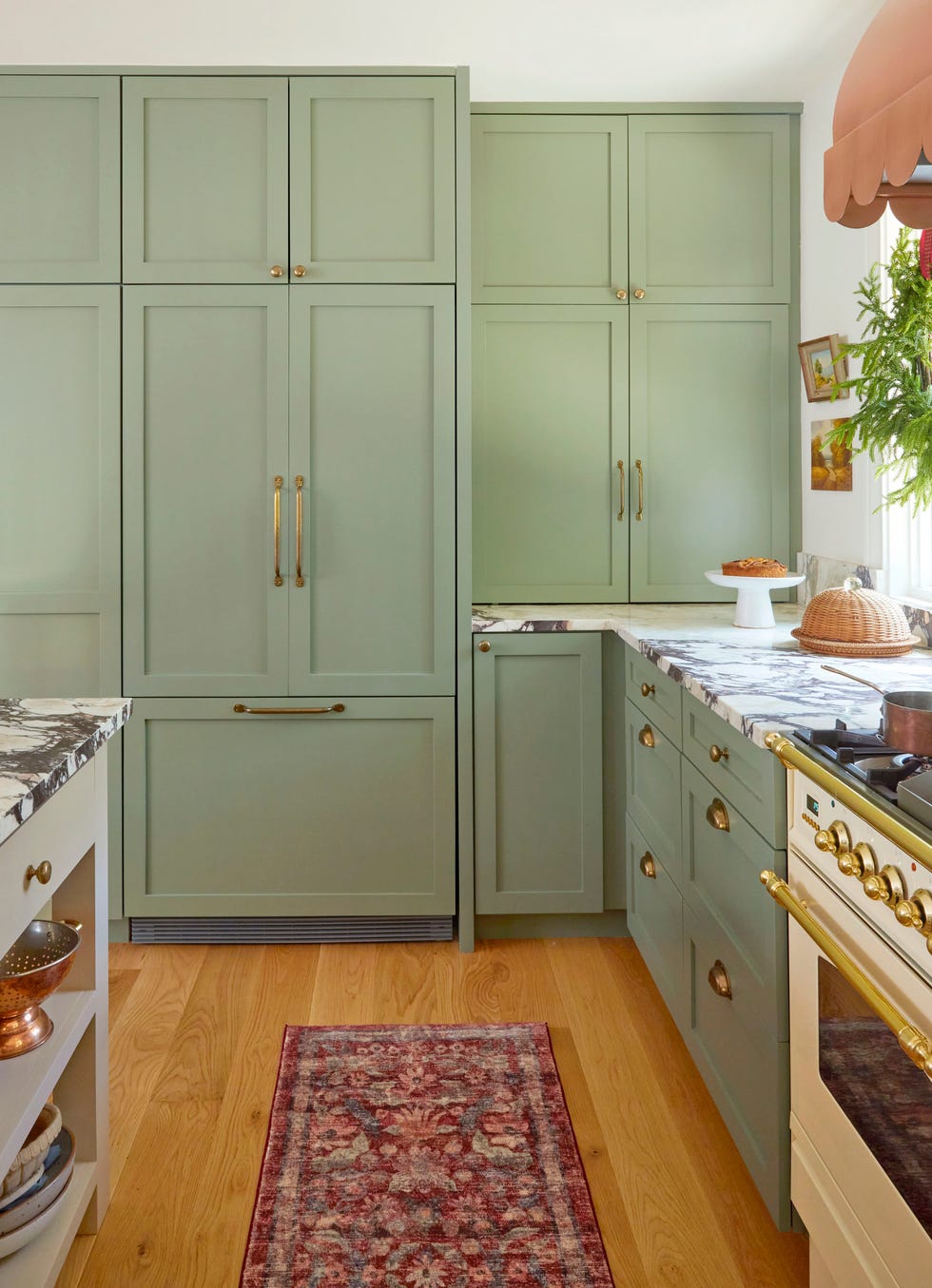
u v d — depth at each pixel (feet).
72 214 9.76
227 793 10.16
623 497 11.53
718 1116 7.34
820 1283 5.31
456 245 9.81
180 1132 7.14
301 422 9.88
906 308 7.79
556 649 10.10
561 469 11.51
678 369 11.46
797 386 11.50
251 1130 7.17
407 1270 5.84
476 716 10.12
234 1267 5.88
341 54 9.95
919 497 7.82
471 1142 7.01
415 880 10.27
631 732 9.80
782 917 5.64
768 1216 6.31
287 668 10.06
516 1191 6.51
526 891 10.32
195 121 9.71
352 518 9.99
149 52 9.87
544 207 11.29
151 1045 8.31
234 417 9.91
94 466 9.93
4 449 9.91
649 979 9.53
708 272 11.38
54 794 5.27
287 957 10.05
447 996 9.18
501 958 10.03
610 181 11.27
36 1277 5.21
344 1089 7.64
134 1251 6.00
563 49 9.93
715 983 6.68
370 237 9.82
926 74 4.65
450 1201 6.41
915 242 8.07
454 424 9.94
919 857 3.80
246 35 9.57
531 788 10.22
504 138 11.23
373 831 10.22
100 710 6.15
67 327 9.83
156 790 10.16
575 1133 7.13
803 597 11.47
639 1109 7.42
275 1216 6.28
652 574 11.63
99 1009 6.13
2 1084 5.14
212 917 10.32
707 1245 6.05
